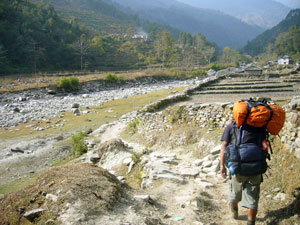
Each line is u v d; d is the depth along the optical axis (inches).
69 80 1606.8
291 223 139.3
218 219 173.3
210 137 358.9
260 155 138.9
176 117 459.5
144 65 4394.7
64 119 943.7
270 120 142.5
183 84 2156.7
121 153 427.2
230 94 871.1
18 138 735.1
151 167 297.0
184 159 339.9
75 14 7770.7
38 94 1438.2
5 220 160.4
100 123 859.4
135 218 152.5
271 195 181.0
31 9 4084.6
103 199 167.9
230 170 141.9
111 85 1916.8
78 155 554.9
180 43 6899.6
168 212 183.9
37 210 155.6
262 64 4785.9
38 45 3356.3
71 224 139.9
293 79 1152.2
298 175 171.2
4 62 2758.4
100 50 4468.5
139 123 575.8
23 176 484.4
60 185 179.0
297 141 193.6
